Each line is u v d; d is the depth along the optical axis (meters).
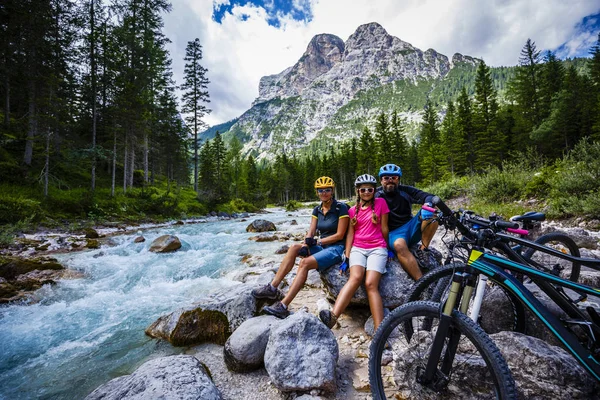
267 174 83.94
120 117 24.30
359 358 2.97
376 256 3.27
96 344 3.78
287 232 13.60
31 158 20.31
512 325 2.62
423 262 3.59
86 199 18.67
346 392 2.46
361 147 66.75
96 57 22.14
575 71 34.91
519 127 35.81
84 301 5.41
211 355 3.22
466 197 15.86
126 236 13.30
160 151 36.22
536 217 2.57
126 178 27.89
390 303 3.42
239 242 11.48
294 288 3.46
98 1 22.20
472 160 40.41
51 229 13.81
